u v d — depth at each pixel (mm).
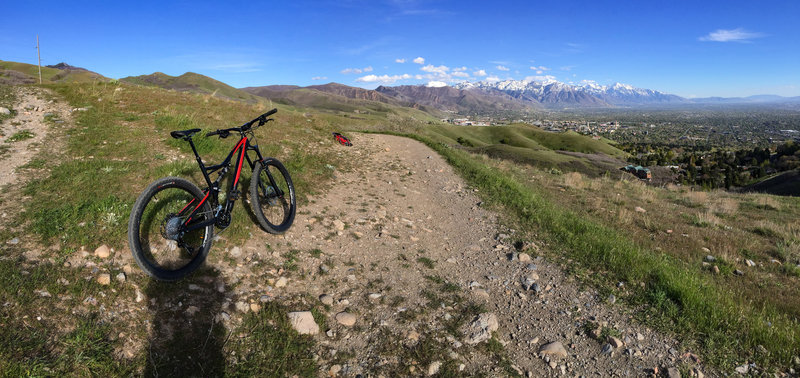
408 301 4414
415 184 10570
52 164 6586
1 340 2727
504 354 3664
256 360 3236
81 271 3715
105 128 9305
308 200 7094
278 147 10258
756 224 10492
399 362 3410
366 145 15188
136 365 2926
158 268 3764
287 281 4461
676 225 9766
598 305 4535
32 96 12125
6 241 3961
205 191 4297
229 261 4527
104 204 4934
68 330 3037
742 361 3588
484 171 12938
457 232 7180
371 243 5941
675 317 4234
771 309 4863
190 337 3320
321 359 3377
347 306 4188
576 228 7609
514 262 5789
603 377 3400
